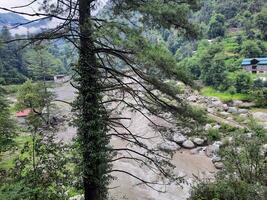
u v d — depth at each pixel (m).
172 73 10.12
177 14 9.76
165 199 18.34
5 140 13.00
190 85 10.45
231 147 13.74
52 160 10.52
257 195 11.56
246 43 68.81
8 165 19.73
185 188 19.53
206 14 98.94
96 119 10.98
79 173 10.87
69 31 10.48
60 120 14.66
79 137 11.20
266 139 13.83
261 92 44.38
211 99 48.19
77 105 11.16
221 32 86.06
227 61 64.56
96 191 11.37
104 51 10.74
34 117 11.34
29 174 9.96
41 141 10.98
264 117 37.34
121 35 9.88
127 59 10.55
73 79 11.15
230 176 12.60
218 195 12.27
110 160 11.57
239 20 87.12
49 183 10.09
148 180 20.91
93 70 10.95
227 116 39.03
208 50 65.31
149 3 9.84
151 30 10.42
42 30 11.09
